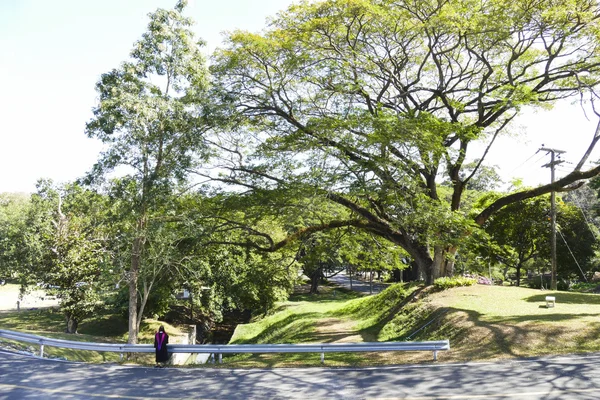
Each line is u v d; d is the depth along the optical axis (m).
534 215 41.25
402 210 20.27
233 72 22.73
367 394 10.66
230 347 15.47
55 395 11.23
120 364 15.71
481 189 32.16
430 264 26.98
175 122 20.98
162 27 21.66
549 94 25.03
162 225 21.27
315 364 14.93
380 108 21.14
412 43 24.39
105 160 20.42
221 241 24.84
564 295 23.42
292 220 20.86
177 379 13.01
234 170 22.89
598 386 10.39
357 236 27.45
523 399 9.66
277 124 23.47
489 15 20.19
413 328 22.41
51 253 30.52
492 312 20.02
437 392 10.55
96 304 30.98
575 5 19.52
